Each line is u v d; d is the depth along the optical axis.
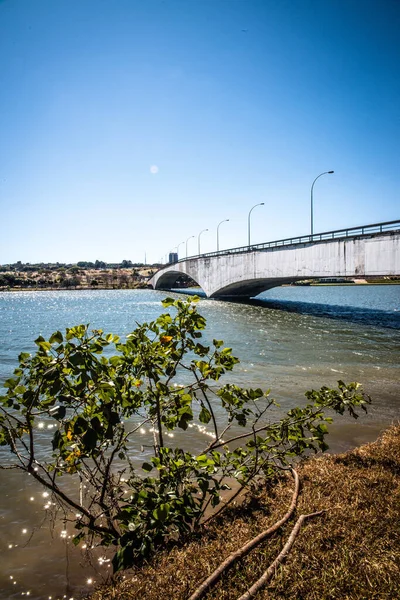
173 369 4.24
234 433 8.10
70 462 3.92
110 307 51.41
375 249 24.94
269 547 3.58
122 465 6.61
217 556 3.54
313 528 3.82
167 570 3.39
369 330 25.16
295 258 34.59
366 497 4.46
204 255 61.66
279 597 2.98
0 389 11.85
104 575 4.03
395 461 5.60
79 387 3.36
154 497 3.69
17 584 3.91
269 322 29.50
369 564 3.30
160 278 109.12
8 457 7.20
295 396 10.86
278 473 5.43
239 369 14.38
